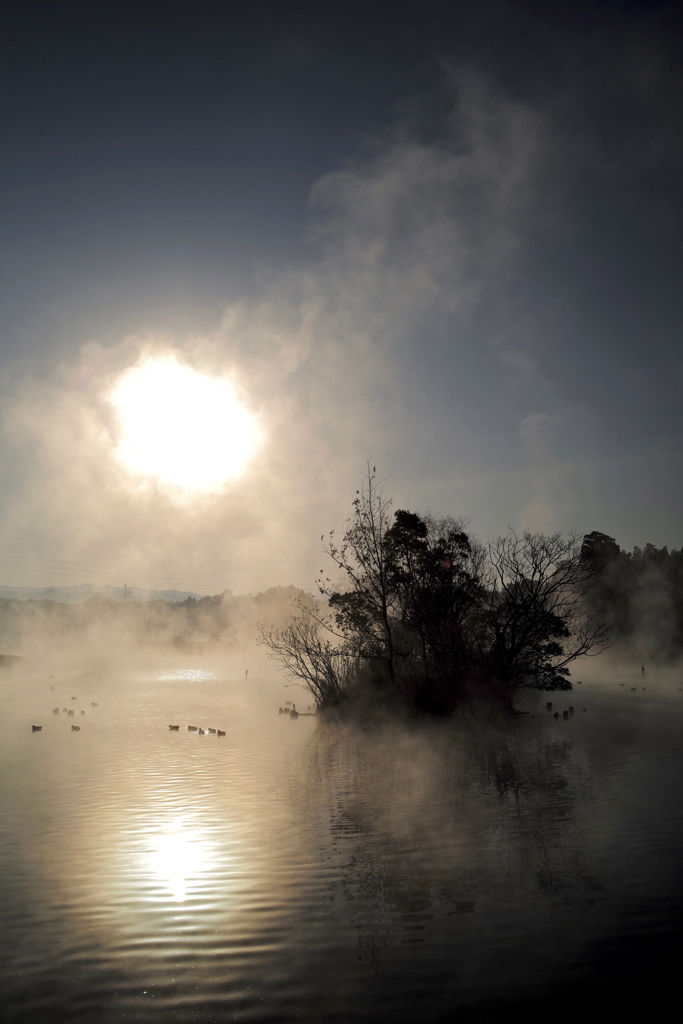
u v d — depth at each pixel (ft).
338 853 39.45
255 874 36.47
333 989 25.22
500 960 26.96
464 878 35.29
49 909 32.37
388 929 29.81
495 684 97.81
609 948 27.55
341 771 63.16
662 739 76.89
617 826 42.83
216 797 53.26
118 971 26.71
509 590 103.71
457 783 56.95
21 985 25.81
